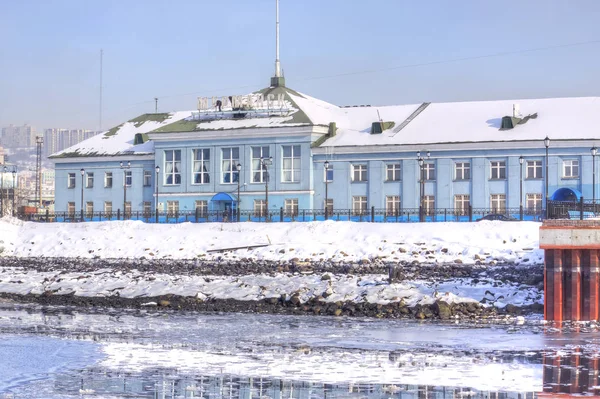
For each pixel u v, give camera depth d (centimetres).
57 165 12644
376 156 10662
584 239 4906
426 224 7838
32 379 3738
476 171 10194
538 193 9912
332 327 5062
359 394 3472
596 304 4956
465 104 11119
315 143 10944
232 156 11288
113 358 4188
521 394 3453
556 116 10281
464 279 6047
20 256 8844
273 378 3747
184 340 4678
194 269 7306
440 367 3934
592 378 3709
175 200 11600
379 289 5791
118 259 8250
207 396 3456
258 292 6103
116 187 12200
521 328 4909
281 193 10962
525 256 6762
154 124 12862
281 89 12162
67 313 5812
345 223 8238
